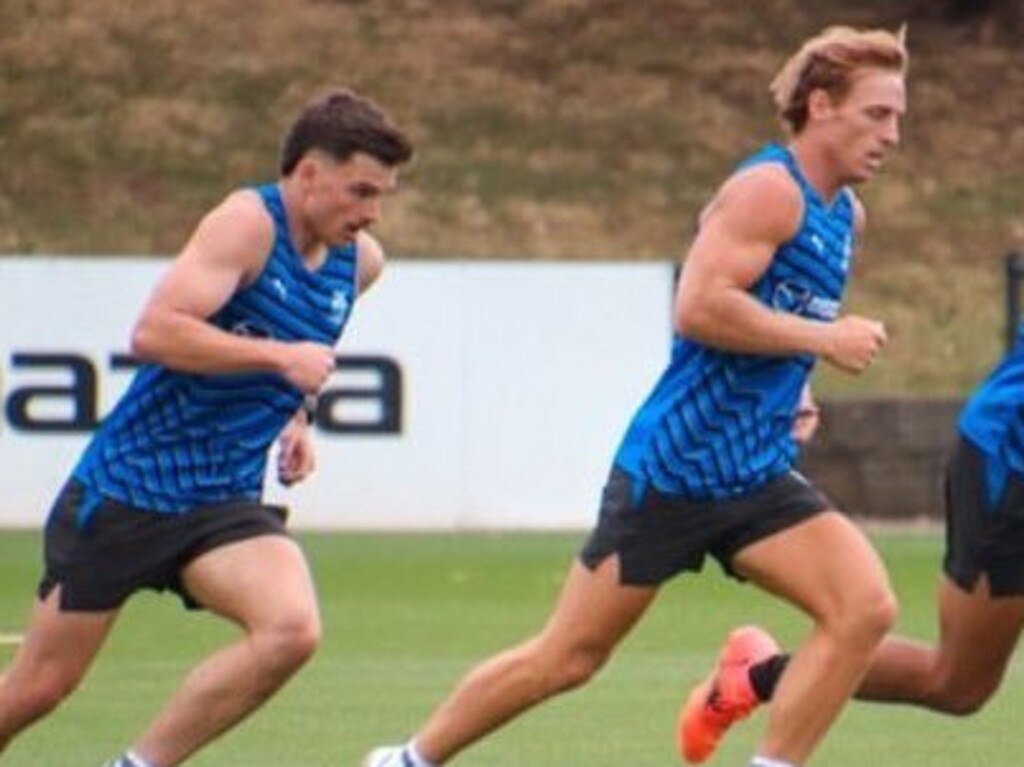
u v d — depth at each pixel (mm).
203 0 96500
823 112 27016
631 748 35531
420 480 66188
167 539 26891
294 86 92562
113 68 92875
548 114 91938
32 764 34031
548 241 85250
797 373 27406
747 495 27359
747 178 26938
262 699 26766
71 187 87125
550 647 27703
